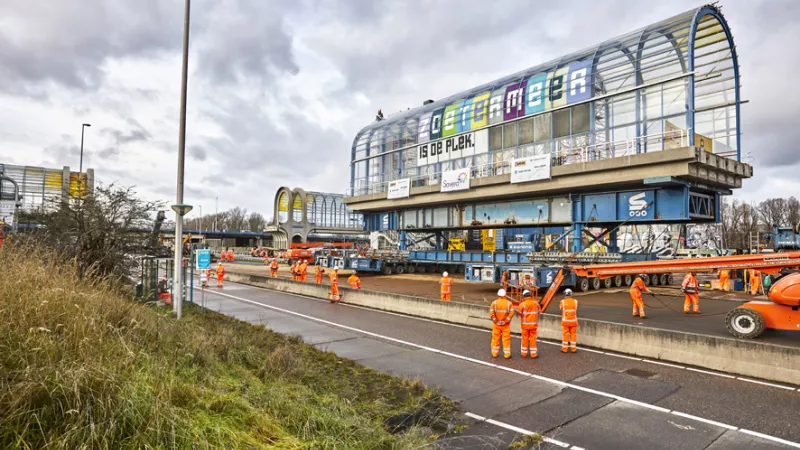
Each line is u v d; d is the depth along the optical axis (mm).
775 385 8492
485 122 30453
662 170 20984
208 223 142625
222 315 15109
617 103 23578
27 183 45406
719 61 24016
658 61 21891
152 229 17078
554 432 6355
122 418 4004
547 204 28031
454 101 33656
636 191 23609
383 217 42438
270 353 9141
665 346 10406
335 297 20875
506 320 10711
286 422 5328
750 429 6449
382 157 40125
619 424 6648
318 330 14109
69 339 5137
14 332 4801
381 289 25984
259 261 61844
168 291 17000
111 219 15289
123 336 6016
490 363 10219
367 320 16016
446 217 35281
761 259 11273
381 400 7375
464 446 5867
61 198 15914
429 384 8617
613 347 11336
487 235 42719
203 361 6898
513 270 22312
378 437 5582
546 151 26734
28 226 15523
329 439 4934
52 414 3910
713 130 24531
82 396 4117
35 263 7129
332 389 7645
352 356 10812
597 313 16438
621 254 23453
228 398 5156
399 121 38344
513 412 7152
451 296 22375
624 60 23469
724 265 11781
